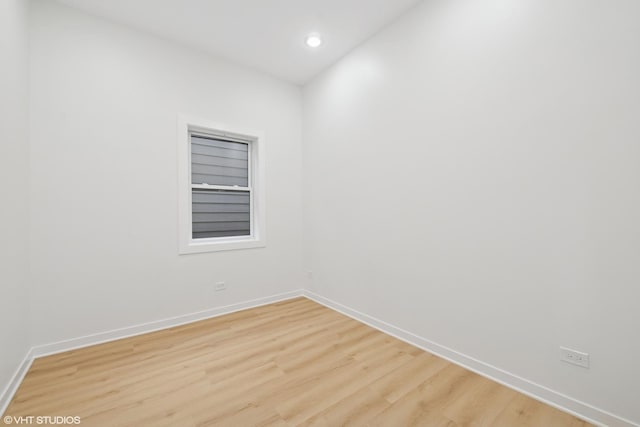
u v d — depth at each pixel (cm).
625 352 132
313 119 339
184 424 140
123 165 238
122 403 154
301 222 360
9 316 160
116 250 235
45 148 206
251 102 317
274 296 335
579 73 142
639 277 128
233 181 325
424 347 219
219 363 197
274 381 176
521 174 164
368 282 269
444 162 204
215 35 258
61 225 212
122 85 239
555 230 152
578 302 145
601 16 136
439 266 208
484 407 152
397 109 238
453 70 197
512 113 167
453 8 197
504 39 170
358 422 142
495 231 176
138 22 239
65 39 215
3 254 153
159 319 255
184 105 271
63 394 162
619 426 133
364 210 273
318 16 234
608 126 134
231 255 301
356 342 231
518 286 167
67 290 214
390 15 234
